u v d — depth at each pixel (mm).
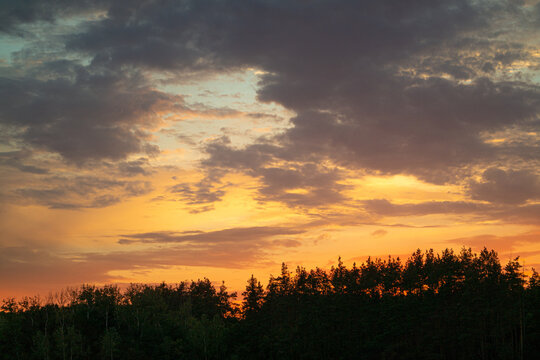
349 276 172375
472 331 124750
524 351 120375
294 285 179250
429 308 140750
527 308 130625
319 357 139375
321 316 151000
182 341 162125
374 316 148125
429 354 122438
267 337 151250
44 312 187250
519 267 142375
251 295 184500
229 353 155000
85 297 194000
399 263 176625
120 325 180750
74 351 152250
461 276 157250
